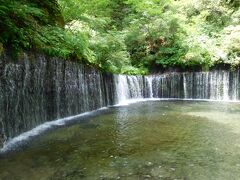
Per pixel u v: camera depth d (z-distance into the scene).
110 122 8.69
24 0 9.24
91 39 12.43
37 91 7.86
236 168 5.29
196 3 19.52
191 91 15.00
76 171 5.09
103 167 5.28
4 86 6.50
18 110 7.03
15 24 7.83
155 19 17.47
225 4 19.73
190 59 15.02
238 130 7.86
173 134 7.44
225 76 14.27
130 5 21.30
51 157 5.71
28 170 5.08
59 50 8.90
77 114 9.80
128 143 6.66
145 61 16.47
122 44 13.52
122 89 13.40
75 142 6.66
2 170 5.04
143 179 4.82
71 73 9.48
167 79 15.22
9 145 6.32
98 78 11.30
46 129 7.67
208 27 17.91
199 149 6.29
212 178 4.88
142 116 9.66
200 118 9.39
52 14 10.78
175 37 17.00
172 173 5.06
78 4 13.13
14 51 6.98
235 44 14.70
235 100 14.07
